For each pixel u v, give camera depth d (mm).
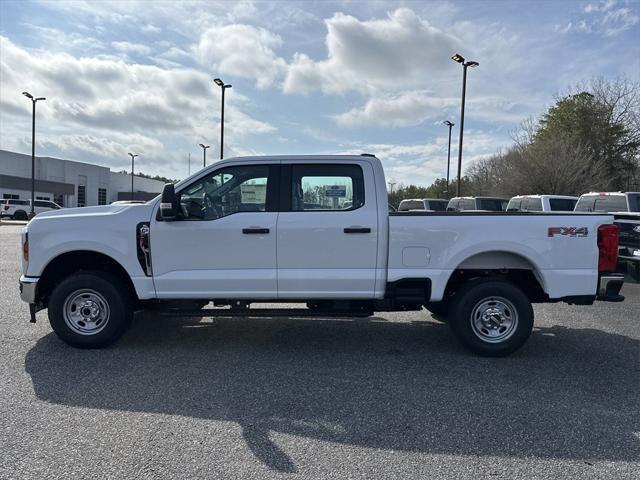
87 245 5379
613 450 3445
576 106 36875
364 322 7090
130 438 3529
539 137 37406
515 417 3959
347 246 5359
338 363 5246
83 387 4480
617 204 12391
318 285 5371
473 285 5441
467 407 4141
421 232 5359
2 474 3031
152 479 3010
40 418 3836
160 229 5359
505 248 5348
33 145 40062
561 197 14938
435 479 3053
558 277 5395
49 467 3121
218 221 5363
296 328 6699
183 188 5414
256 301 5578
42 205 43156
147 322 6906
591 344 6082
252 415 3943
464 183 46938
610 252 5418
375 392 4445
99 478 3010
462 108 23312
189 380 4688
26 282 5414
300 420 3863
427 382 4707
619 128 35969
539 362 5355
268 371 4969
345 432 3670
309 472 3113
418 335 6406
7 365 5047
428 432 3684
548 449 3447
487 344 5426
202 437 3562
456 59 22938
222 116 24203
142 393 4359
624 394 4461
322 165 5453
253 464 3201
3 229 27844
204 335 6273
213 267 5395
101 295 5473
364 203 5395
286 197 5434
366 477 3064
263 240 5352
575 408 4145
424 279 5387
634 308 8312
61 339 5559
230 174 5477
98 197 73438
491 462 3264
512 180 29391
